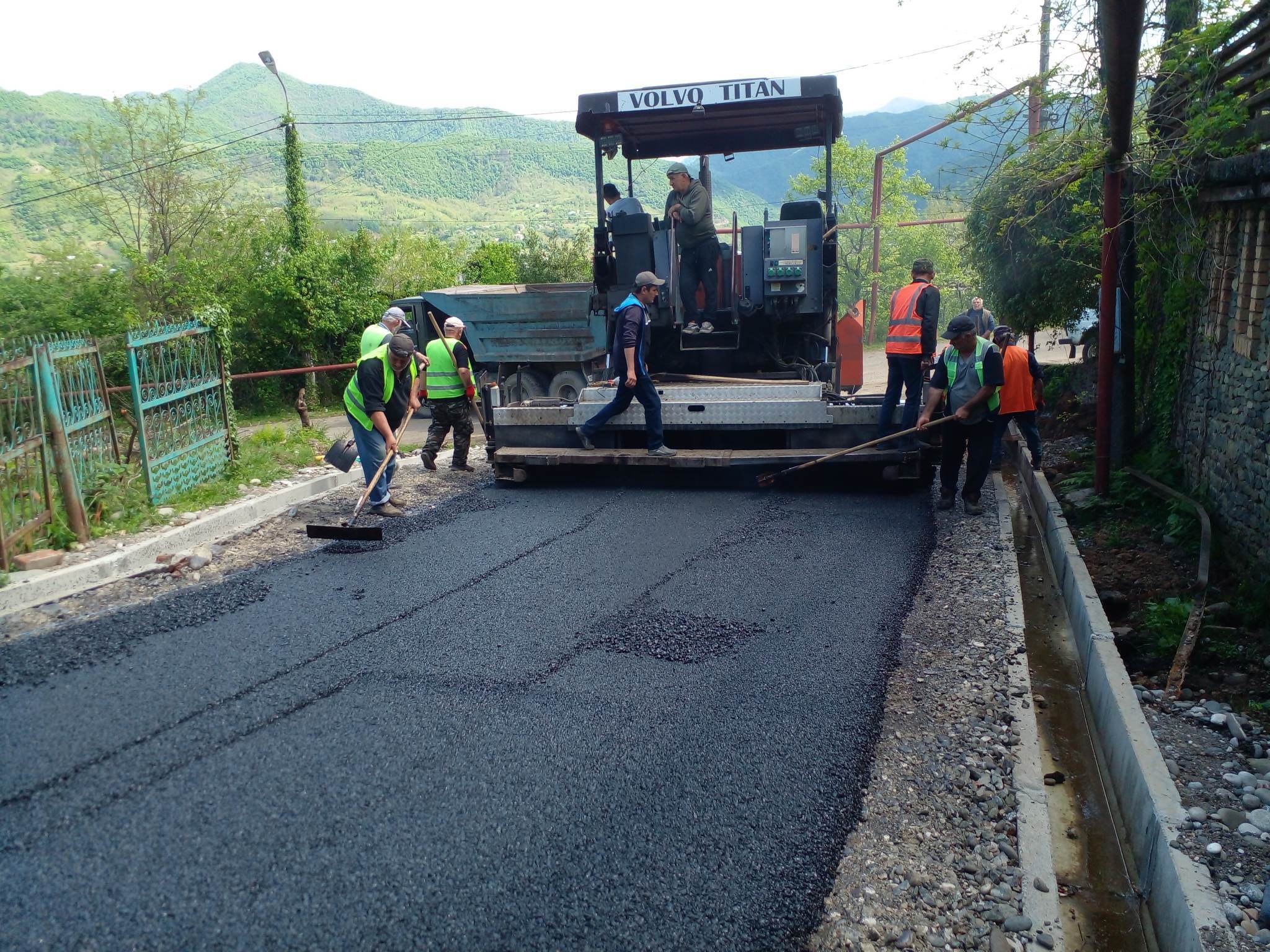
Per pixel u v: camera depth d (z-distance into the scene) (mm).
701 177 10008
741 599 5441
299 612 5297
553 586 5680
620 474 8922
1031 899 2941
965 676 4461
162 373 7984
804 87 8305
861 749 3764
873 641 4848
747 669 4496
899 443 7832
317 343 19891
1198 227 6723
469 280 23328
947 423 7316
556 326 12703
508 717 3998
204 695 4227
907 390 7918
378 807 3318
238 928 2713
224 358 9031
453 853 3061
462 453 9320
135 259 20000
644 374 7969
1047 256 10750
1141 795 3424
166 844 3104
